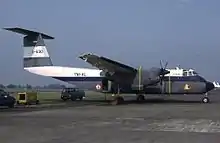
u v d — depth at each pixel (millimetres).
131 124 15914
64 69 38188
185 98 47469
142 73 34125
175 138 11539
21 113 22469
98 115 20859
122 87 35188
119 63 32500
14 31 36062
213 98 47375
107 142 10742
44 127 14781
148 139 11320
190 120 17656
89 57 31250
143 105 31016
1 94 28016
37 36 37438
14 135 12289
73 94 43094
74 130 13734
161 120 17719
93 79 37219
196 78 35000
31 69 38281
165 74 35094
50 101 40875
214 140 11086
